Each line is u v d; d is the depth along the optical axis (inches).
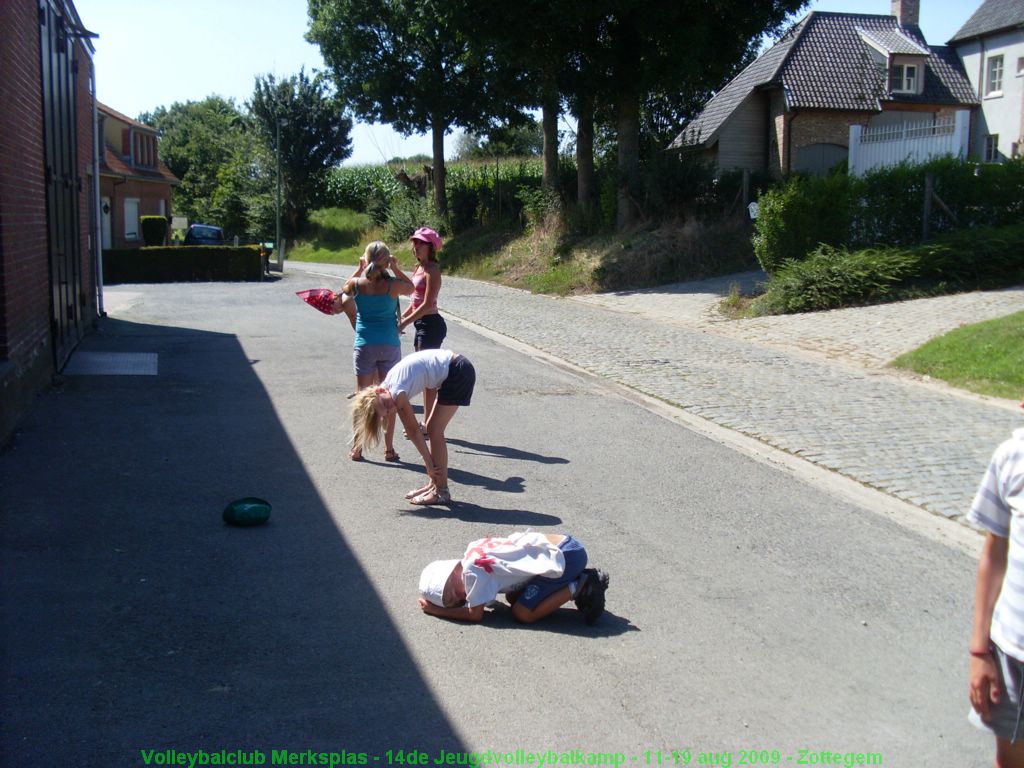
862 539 245.4
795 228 721.0
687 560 227.0
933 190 716.0
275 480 281.1
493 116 1386.6
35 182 388.2
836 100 1291.8
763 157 1360.7
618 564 223.1
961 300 614.9
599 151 1518.2
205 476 281.4
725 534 246.7
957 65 1403.8
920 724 154.3
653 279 904.3
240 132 2204.7
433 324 340.5
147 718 146.7
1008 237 659.4
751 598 204.8
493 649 176.7
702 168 1027.9
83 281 577.9
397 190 1771.7
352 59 1339.8
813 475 304.7
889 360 498.6
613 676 167.3
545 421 374.6
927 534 251.0
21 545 218.5
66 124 497.4
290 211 2090.3
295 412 371.6
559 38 932.6
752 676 169.0
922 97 1341.0
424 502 262.2
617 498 275.7
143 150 1624.0
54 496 255.6
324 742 142.5
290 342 559.8
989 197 722.2
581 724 150.8
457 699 157.3
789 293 669.3
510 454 322.7
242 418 358.6
